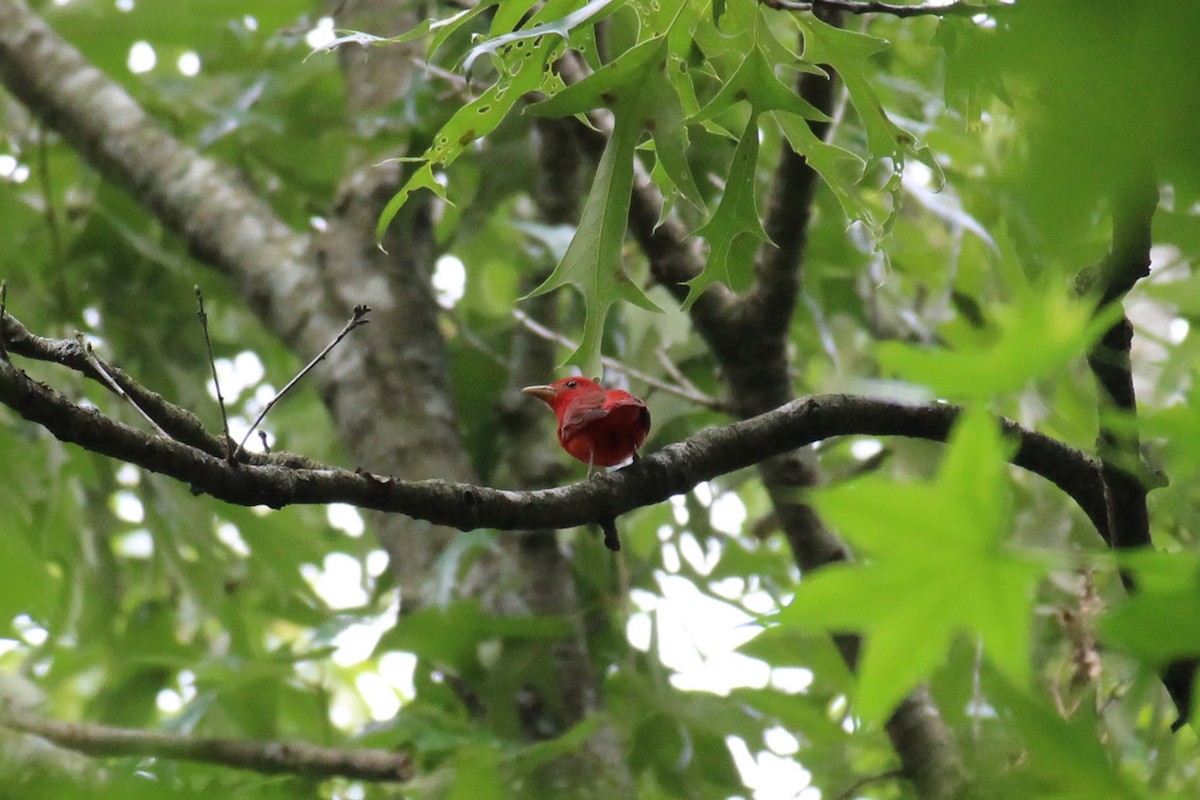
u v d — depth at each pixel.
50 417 5.00
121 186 13.52
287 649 12.88
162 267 14.89
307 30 12.25
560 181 12.80
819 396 7.26
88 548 13.62
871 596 2.57
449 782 8.93
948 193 11.95
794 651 10.58
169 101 15.08
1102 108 1.96
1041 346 2.42
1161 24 1.91
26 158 15.37
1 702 8.89
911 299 14.40
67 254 14.76
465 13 6.05
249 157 14.65
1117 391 5.61
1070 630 8.90
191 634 15.53
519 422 12.89
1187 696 5.50
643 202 10.48
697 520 13.12
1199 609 2.33
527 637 10.73
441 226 14.69
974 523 2.49
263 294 12.70
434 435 11.85
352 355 12.18
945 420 7.37
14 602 6.09
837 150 6.63
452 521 6.02
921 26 12.60
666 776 11.14
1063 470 7.41
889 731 9.52
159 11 15.27
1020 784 3.39
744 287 12.26
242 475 5.44
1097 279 5.45
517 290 15.26
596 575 12.91
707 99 9.38
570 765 9.62
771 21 11.27
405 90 12.75
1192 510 9.68
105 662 13.84
